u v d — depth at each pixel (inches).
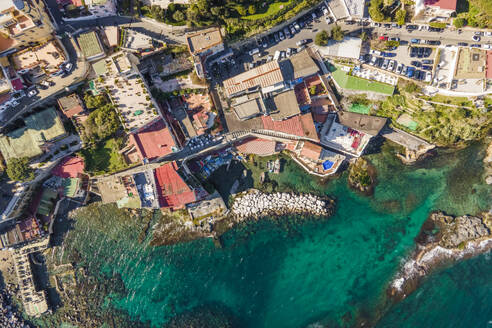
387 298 3341.5
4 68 2878.9
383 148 3378.4
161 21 2967.5
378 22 3036.4
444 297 3302.2
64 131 3122.5
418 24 3019.2
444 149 3329.2
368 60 3100.4
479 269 3314.5
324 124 3341.5
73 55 3021.7
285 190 3432.6
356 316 3348.9
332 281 3415.4
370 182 3383.4
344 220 3432.6
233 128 3248.0
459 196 3358.8
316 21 3093.0
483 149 3324.3
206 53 3006.9
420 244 3361.2
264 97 3112.7
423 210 3385.8
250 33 3014.3
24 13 2623.0
